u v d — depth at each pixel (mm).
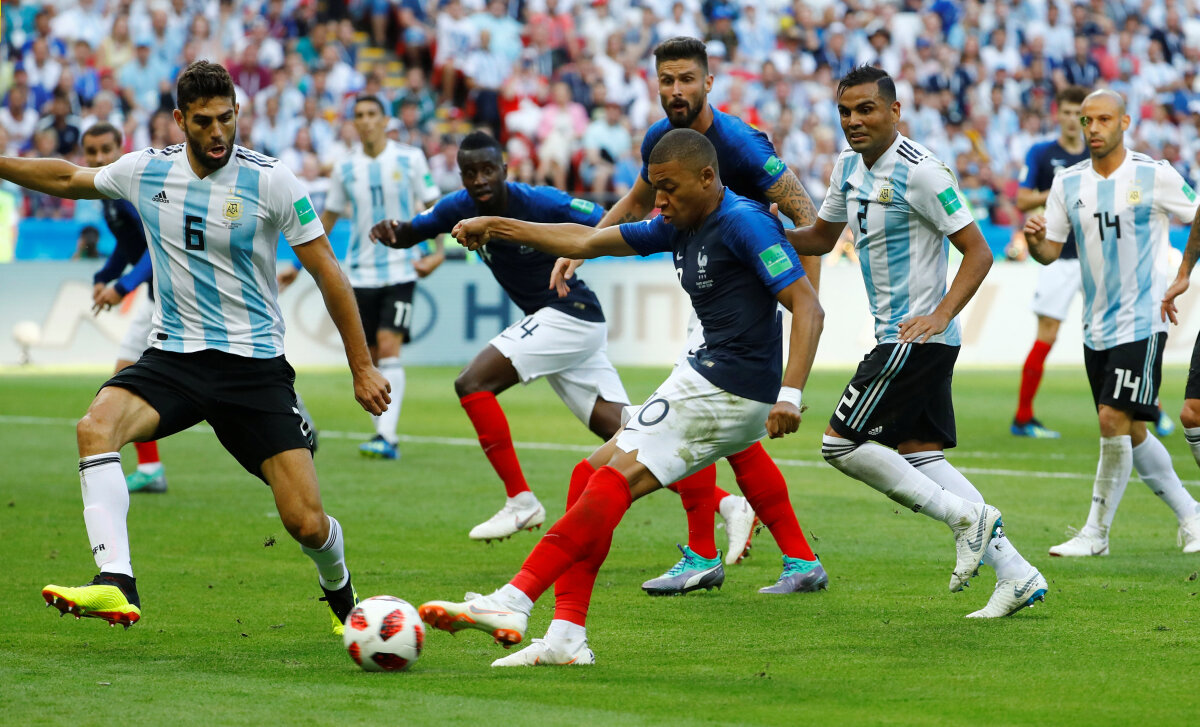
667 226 17438
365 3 82125
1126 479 23641
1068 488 31906
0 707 13555
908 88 82562
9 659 16141
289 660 16172
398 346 37938
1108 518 23734
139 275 30750
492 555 24109
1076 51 89438
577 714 13414
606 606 19797
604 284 63469
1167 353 66812
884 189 19031
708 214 16547
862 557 23797
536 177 71438
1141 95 90750
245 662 16031
